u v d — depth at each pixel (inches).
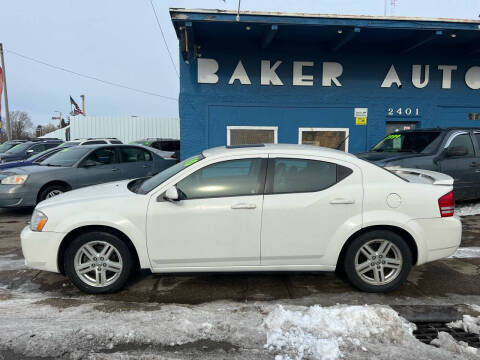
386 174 150.3
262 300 145.0
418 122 403.5
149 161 355.9
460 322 125.2
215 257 145.8
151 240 144.4
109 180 324.5
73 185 304.2
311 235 145.3
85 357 106.5
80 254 147.3
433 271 174.9
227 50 374.3
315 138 391.9
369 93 391.9
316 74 385.4
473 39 371.2
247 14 322.3
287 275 171.6
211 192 146.2
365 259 150.8
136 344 112.5
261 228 144.3
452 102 400.8
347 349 109.3
